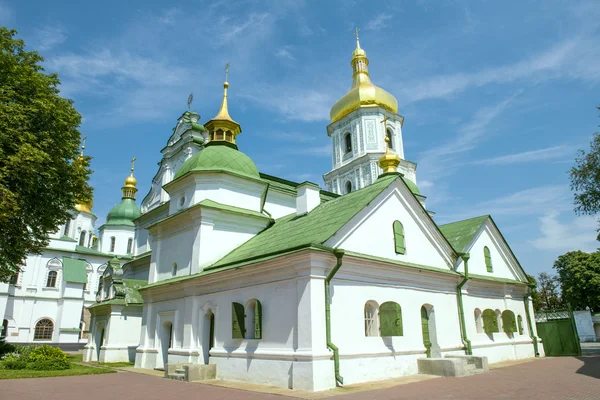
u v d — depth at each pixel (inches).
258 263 687.7
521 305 1172.5
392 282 754.8
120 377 773.9
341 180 1957.4
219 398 531.8
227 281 770.8
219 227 924.6
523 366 883.4
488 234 1120.8
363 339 666.8
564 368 823.1
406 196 849.5
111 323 1126.4
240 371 689.6
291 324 628.4
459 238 1066.1
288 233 820.0
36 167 860.0
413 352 745.0
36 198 963.3
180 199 1017.5
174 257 964.0
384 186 799.7
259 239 906.1
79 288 2282.2
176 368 759.1
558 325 1190.9
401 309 757.3
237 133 1207.6
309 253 617.9
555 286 3053.6
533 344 1141.7
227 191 976.3
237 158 1043.3
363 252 714.8
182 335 855.7
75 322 2228.1
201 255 876.6
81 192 1057.5
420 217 871.7
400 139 1996.8
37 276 2252.7
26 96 922.7
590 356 1099.9
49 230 1053.2
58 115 959.6
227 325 746.2
